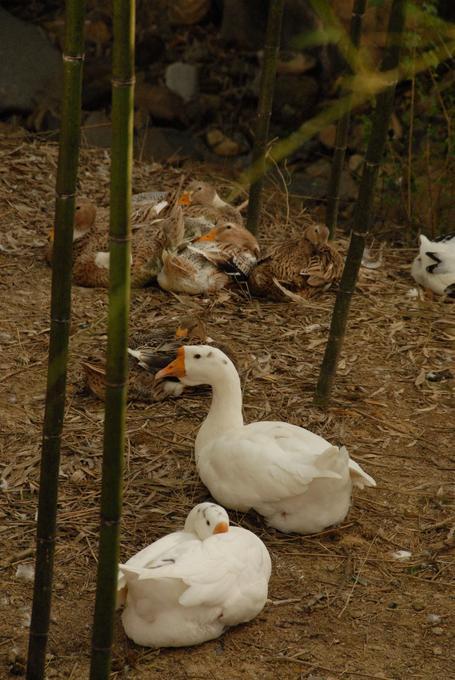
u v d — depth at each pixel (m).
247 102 15.74
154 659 5.32
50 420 4.52
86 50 16.11
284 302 9.98
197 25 16.50
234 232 10.20
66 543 6.30
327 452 6.05
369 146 7.19
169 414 7.90
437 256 10.26
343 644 5.54
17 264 10.48
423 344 9.31
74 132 4.05
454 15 13.53
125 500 6.77
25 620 5.61
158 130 15.30
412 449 7.63
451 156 11.91
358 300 10.16
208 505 5.73
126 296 4.02
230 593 5.30
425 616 5.80
